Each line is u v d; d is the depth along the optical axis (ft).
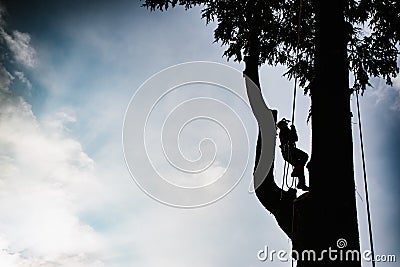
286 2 31.19
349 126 17.29
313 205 16.19
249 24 29.99
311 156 17.46
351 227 15.52
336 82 17.80
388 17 29.63
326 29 18.93
